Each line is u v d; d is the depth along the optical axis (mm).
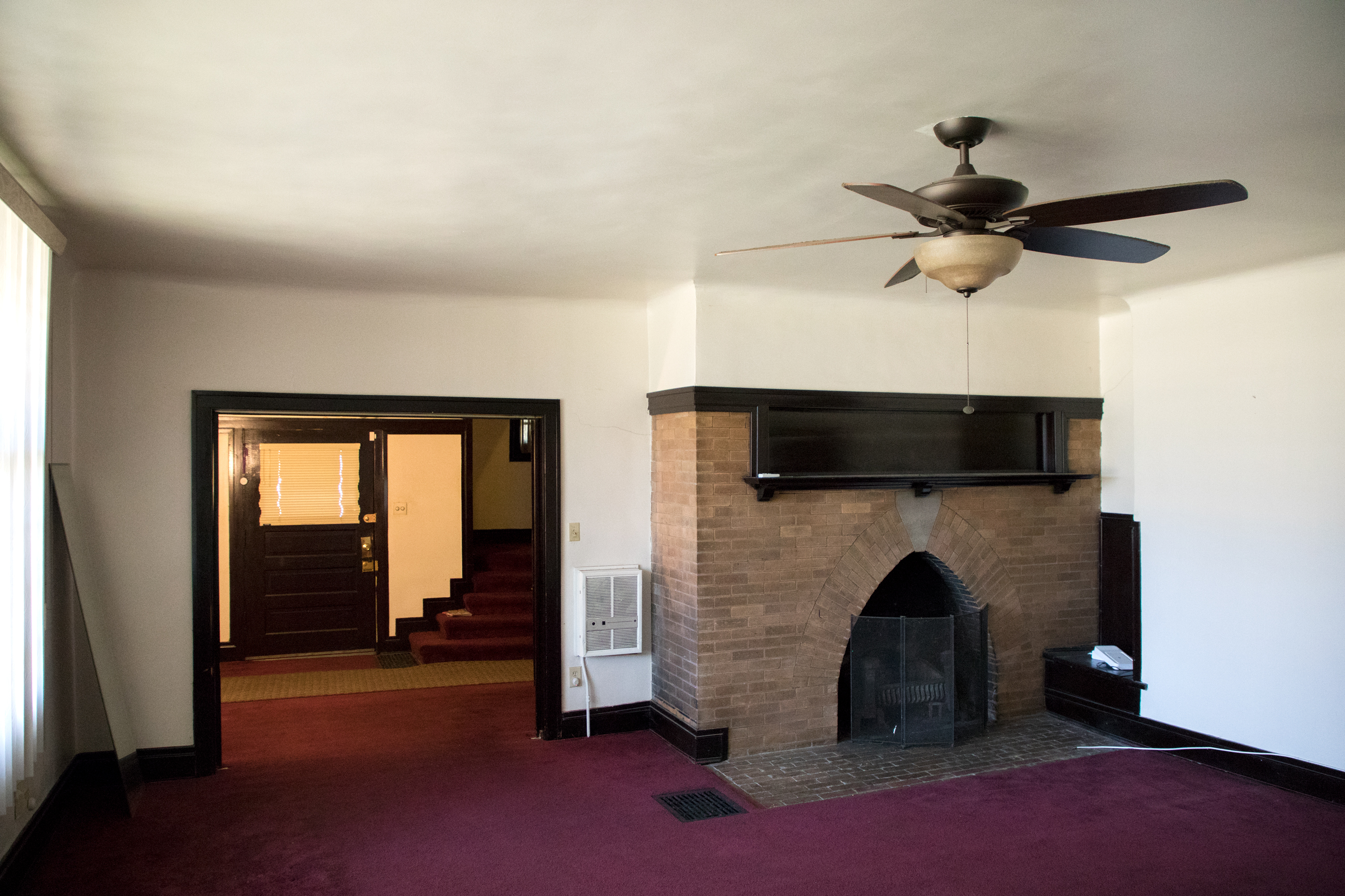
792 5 1888
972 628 5348
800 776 4707
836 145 2738
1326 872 3613
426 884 3516
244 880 3543
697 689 4930
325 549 7918
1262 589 4625
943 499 5500
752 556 5039
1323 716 4355
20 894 3426
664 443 5367
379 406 5027
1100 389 5957
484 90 2322
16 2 1838
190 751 4688
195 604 4703
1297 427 4480
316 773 4758
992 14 1931
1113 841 3898
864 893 3443
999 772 4750
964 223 2510
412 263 4328
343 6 1877
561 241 3934
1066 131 2629
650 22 1958
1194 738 4922
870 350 5320
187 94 2328
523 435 9570
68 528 4160
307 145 2707
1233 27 1991
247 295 4805
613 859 3732
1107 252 2775
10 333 3053
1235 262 4402
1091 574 5938
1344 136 2674
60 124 2521
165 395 4668
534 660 5449
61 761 4281
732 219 3586
